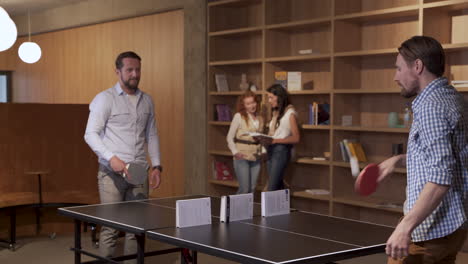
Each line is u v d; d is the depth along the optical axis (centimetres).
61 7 1137
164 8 883
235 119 670
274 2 727
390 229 324
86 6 1066
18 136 670
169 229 323
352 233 312
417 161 247
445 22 589
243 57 803
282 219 355
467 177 246
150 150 514
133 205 413
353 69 664
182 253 421
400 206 594
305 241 292
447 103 241
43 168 682
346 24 653
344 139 661
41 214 671
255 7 783
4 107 662
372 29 657
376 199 637
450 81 589
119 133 482
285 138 631
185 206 331
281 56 737
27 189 677
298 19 736
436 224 246
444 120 237
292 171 743
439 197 231
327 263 291
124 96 488
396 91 598
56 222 675
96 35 1072
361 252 276
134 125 488
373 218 661
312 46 718
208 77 795
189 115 834
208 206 341
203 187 815
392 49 596
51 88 1212
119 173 475
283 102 643
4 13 474
